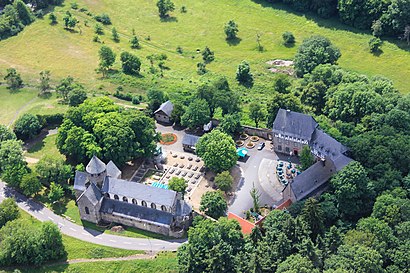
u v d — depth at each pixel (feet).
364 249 645.51
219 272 654.12
